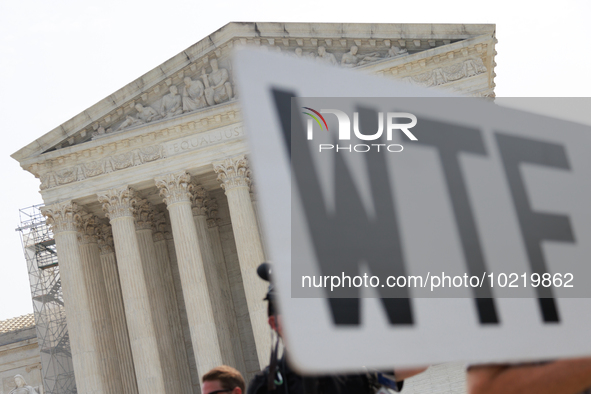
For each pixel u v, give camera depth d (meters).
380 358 1.69
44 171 50.69
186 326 56.38
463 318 1.85
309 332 1.64
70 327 47.72
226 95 50.44
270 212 1.72
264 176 1.75
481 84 47.41
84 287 49.06
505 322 1.91
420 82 48.12
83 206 52.34
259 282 46.91
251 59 1.83
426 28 48.47
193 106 50.34
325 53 49.81
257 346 45.75
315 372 1.61
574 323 1.97
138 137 50.00
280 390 4.21
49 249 69.19
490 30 47.78
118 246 48.97
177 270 57.41
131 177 49.91
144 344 46.81
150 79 50.38
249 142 1.76
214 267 53.12
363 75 2.02
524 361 1.95
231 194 48.84
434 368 38.41
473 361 1.81
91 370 46.81
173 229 49.00
